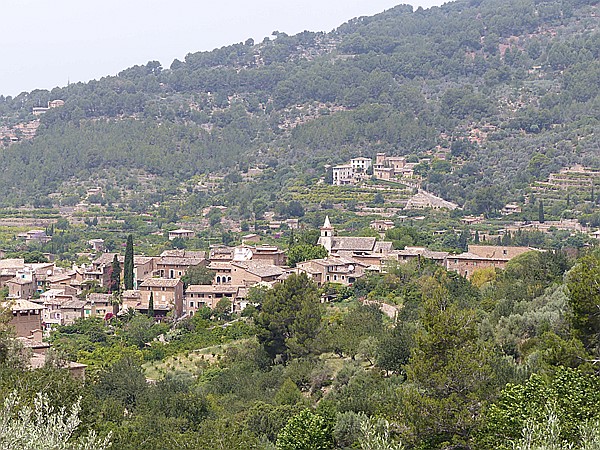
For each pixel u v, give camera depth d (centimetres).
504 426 5725
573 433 4978
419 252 19988
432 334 6894
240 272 19100
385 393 8544
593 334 6562
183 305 18438
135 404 10162
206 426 8269
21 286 19500
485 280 16625
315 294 13588
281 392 10419
